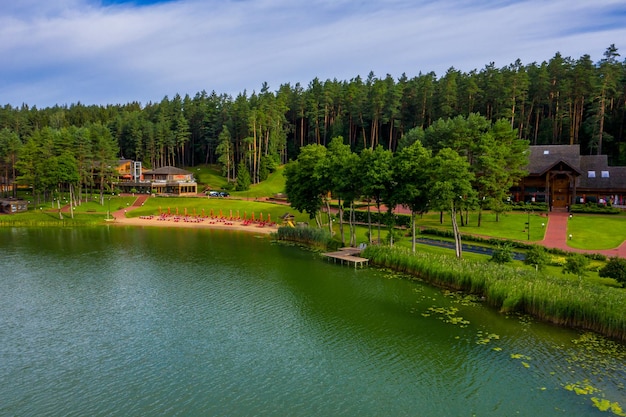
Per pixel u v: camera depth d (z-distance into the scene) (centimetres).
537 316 4147
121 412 2714
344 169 6969
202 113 19688
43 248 7719
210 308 4509
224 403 2805
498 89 12438
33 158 12562
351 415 2688
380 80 15925
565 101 12294
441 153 5784
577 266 4647
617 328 3616
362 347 3588
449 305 4544
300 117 18000
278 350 3541
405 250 6159
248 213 11888
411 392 2923
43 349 3566
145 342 3694
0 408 2756
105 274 5862
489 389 2939
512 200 10212
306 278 5631
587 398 2798
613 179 9694
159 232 9681
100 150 13388
